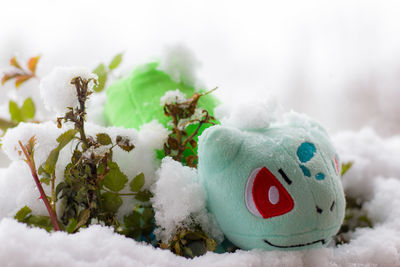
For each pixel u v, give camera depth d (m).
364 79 0.97
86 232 0.40
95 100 0.61
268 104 0.47
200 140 0.43
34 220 0.43
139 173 0.46
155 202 0.44
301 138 0.44
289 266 0.41
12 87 0.61
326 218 0.42
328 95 0.96
